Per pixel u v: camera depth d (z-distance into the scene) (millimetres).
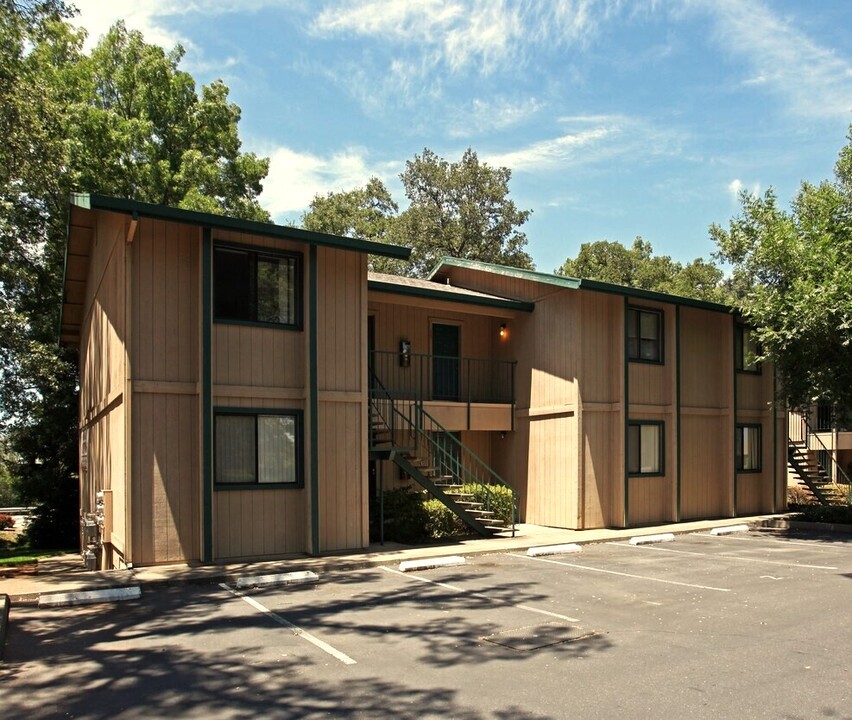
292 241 13062
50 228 24219
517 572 11625
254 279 12812
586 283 16641
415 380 18578
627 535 15789
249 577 10594
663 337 18734
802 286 16438
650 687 6086
